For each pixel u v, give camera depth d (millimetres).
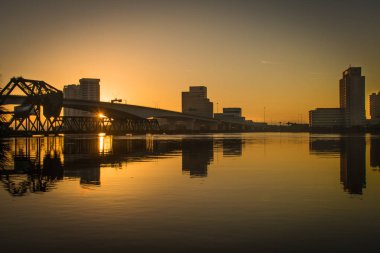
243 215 16953
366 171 33812
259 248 12523
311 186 25266
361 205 19062
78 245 12859
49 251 12305
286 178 29250
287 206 18859
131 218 16453
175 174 32031
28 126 131125
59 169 36312
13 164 41625
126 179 28938
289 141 107812
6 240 13430
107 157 51125
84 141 107812
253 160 45406
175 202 19891
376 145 82188
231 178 29344
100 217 16656
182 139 130375
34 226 15211
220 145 84312
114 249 12461
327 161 43969
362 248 12492
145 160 46031
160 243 13039
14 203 19734
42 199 20828
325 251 12250
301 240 13320
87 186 25484
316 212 17531
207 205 19125
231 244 12914
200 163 41906
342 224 15391
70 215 17031
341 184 26094
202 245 12836
